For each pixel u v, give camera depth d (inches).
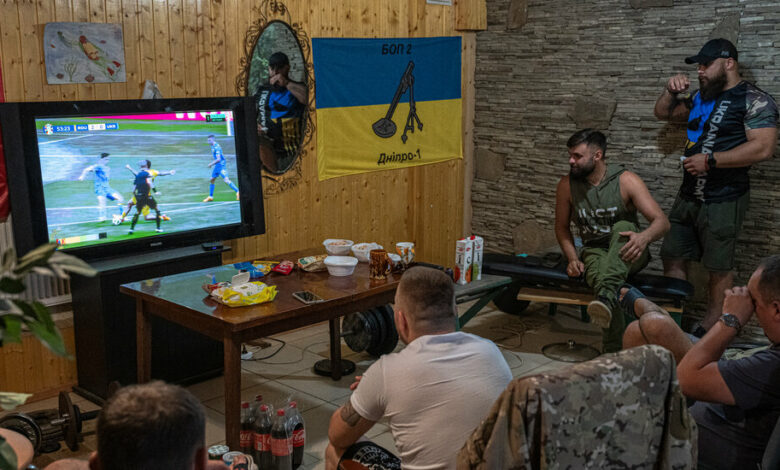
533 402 60.0
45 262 40.3
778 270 87.0
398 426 81.4
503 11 233.0
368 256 158.6
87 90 154.1
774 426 88.1
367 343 178.2
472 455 63.8
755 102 181.3
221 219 173.5
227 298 126.1
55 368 159.6
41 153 143.2
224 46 175.5
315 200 202.5
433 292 85.5
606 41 213.6
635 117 212.2
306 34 192.4
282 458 123.0
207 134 167.6
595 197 184.2
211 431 143.9
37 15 145.2
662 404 67.0
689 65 200.5
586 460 63.3
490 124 243.0
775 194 191.3
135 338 155.9
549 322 216.4
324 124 200.8
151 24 161.6
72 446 134.7
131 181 156.8
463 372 80.5
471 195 251.6
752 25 189.0
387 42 212.2
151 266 156.2
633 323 112.3
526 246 239.9
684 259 199.0
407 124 223.1
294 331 203.8
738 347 114.7
